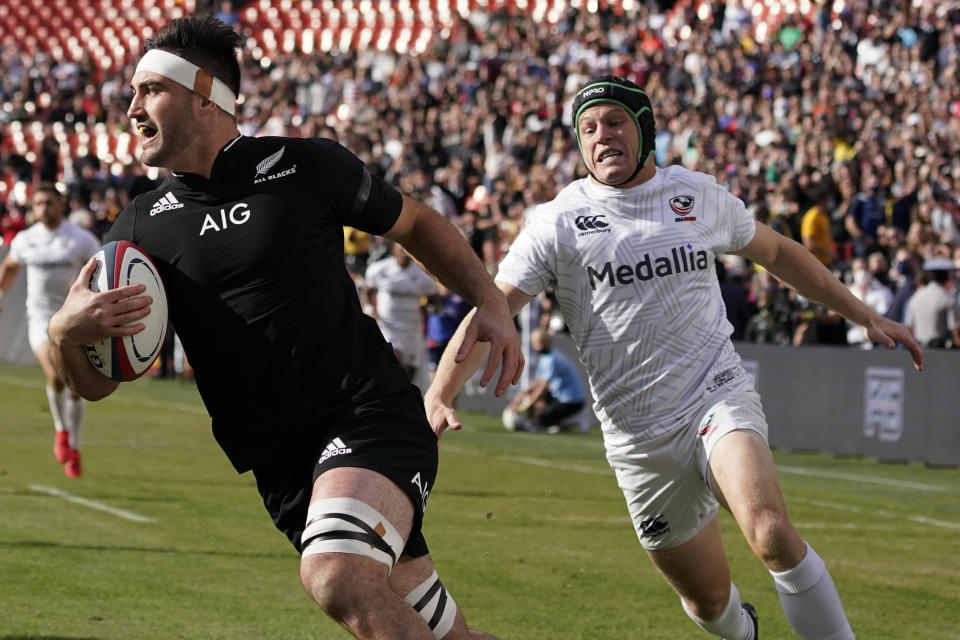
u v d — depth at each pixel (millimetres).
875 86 74188
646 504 15516
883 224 56281
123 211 12156
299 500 11773
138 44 117938
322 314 11523
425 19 112000
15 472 36531
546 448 47062
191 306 11680
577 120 15352
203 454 42125
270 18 117062
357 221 11961
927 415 42062
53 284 37219
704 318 15227
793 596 13680
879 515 32375
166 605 20688
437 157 81625
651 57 86625
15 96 106750
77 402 35438
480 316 11734
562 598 22062
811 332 48344
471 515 31203
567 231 15328
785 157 64438
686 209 15234
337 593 10523
